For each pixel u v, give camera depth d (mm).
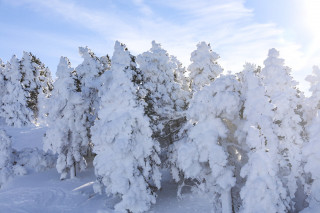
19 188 30203
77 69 45281
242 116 21203
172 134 28609
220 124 20328
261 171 16516
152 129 24141
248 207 16344
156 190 28141
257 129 16984
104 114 23469
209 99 20438
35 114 60781
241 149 21156
